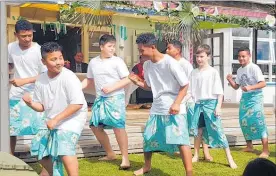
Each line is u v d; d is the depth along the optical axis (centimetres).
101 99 521
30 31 484
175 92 450
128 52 1005
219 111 532
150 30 1016
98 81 522
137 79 474
